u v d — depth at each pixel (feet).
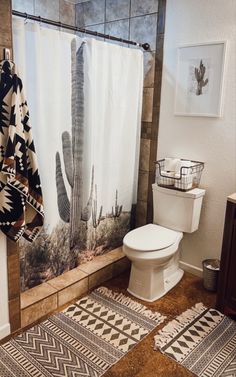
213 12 7.38
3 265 5.84
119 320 6.82
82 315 6.94
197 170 8.18
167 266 8.09
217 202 8.13
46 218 6.84
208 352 6.02
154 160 9.07
